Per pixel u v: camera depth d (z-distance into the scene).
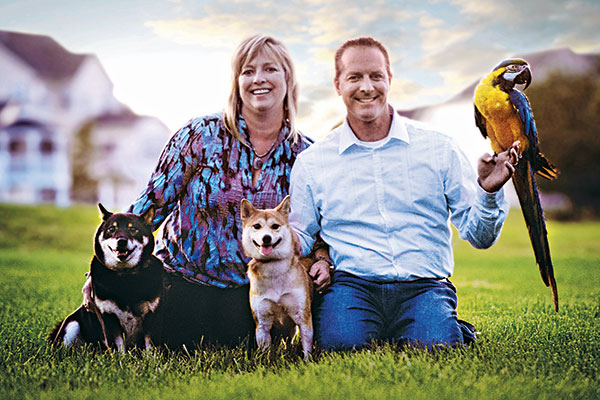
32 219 20.05
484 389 2.88
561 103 32.69
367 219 3.83
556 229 23.84
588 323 4.90
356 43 3.86
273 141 4.17
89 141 38.97
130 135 39.28
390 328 3.81
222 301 4.08
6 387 3.13
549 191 33.47
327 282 3.87
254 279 3.73
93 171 38.81
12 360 3.67
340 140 3.95
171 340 4.02
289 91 4.18
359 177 3.87
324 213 3.96
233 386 3.04
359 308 3.72
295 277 3.71
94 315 3.91
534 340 4.17
